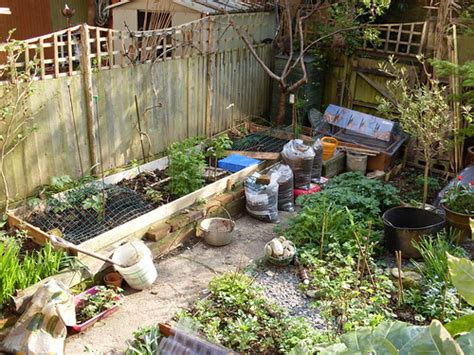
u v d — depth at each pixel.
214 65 7.09
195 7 7.14
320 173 6.88
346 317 3.90
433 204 6.14
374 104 8.00
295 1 8.05
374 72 7.80
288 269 4.95
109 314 4.20
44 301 3.75
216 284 4.42
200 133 7.21
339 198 5.72
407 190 6.86
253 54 7.29
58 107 5.18
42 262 4.25
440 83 7.10
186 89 6.73
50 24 9.41
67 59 5.14
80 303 4.21
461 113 6.69
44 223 4.91
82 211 5.14
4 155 4.80
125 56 5.75
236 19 7.32
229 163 6.43
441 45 6.86
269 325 3.96
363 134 7.63
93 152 5.66
